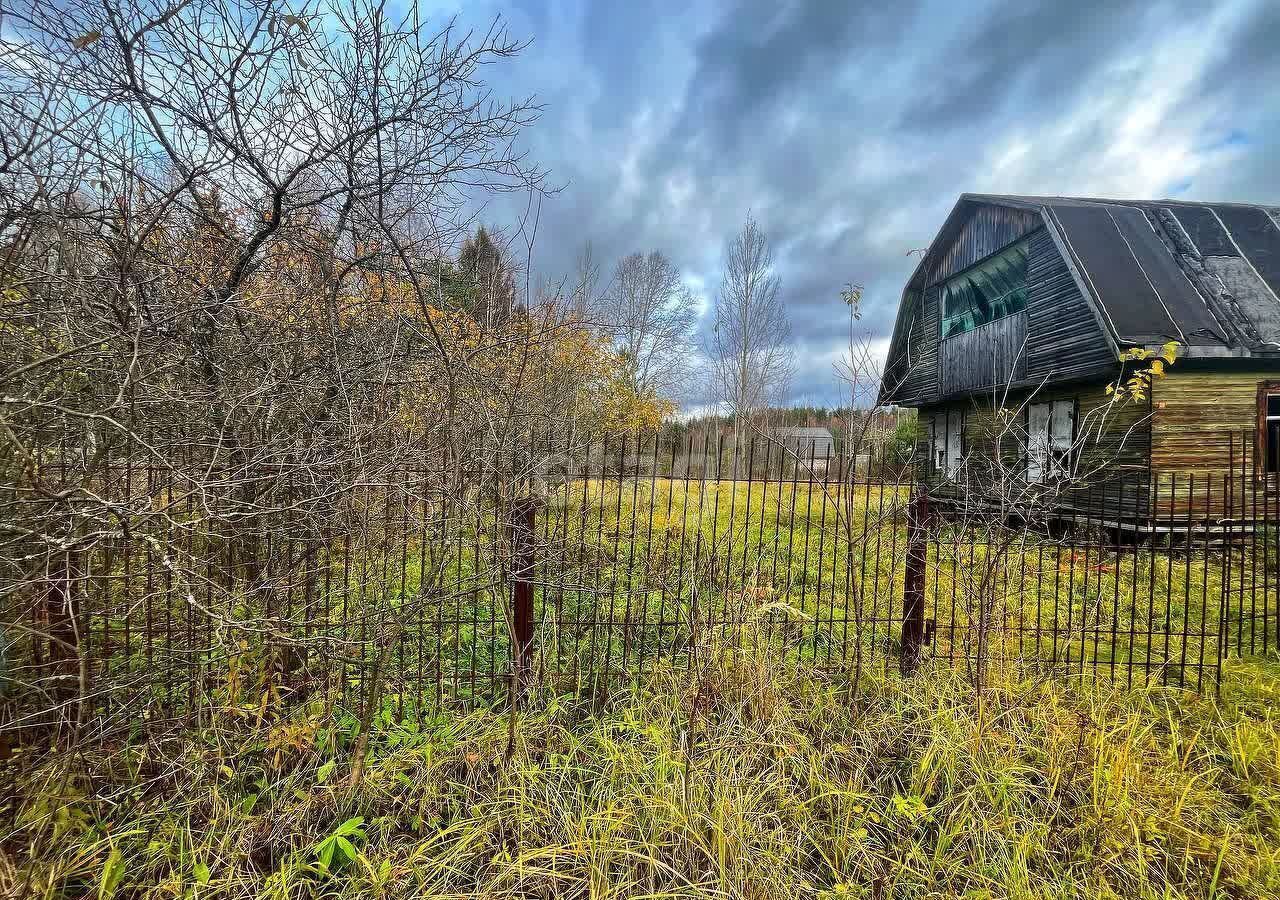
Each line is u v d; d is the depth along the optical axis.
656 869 2.15
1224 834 2.48
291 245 3.23
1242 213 11.20
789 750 2.72
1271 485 8.79
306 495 2.88
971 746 2.83
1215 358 8.49
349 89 2.89
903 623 3.72
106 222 2.45
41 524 2.24
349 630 3.04
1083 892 2.17
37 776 2.04
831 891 2.16
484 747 2.73
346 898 1.96
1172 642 4.54
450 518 3.04
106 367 2.45
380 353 3.14
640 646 3.72
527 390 3.55
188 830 2.12
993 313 13.28
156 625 2.97
